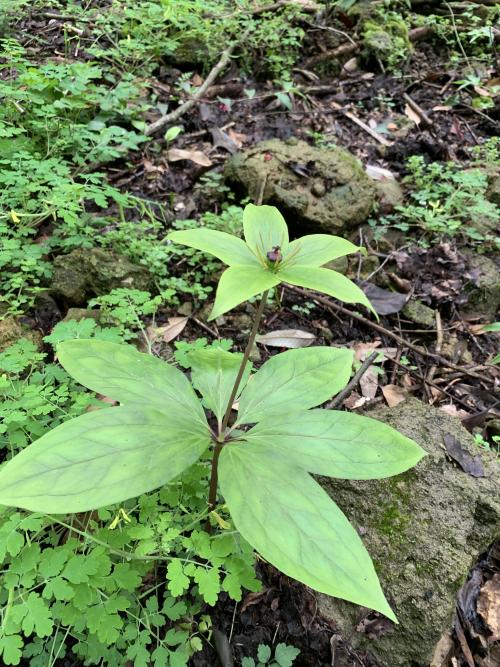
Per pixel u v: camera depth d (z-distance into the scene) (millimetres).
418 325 708
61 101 748
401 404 534
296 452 317
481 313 740
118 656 346
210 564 403
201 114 962
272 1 1275
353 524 441
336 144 966
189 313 652
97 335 475
